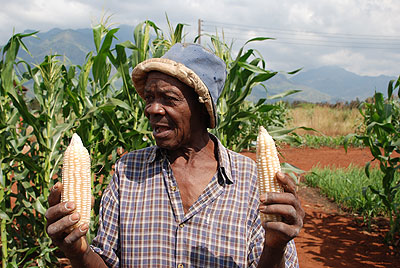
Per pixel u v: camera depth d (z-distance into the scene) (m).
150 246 1.57
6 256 4.39
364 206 7.11
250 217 1.59
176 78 1.54
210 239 1.53
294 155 15.62
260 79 4.76
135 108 4.95
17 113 4.55
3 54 4.17
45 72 4.46
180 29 4.93
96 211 5.07
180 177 1.64
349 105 25.88
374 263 5.36
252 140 5.19
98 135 4.88
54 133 4.52
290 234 1.27
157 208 1.60
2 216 4.18
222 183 1.62
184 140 1.61
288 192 1.39
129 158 1.76
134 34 4.77
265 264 1.38
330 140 19.25
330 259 5.45
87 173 1.48
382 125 5.43
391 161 5.88
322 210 7.94
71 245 1.35
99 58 4.40
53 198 1.43
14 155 4.29
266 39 4.69
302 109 25.12
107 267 1.57
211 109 1.59
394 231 6.02
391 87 5.74
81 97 4.68
